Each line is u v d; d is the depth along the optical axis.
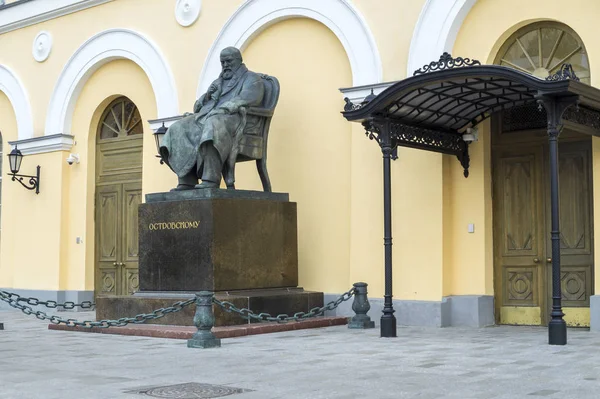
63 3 18.83
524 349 9.81
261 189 15.51
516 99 12.45
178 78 16.81
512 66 13.02
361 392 6.90
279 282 13.66
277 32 15.62
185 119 13.84
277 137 15.41
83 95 18.81
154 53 17.22
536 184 13.09
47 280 18.83
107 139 18.59
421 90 11.54
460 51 13.31
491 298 13.20
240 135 13.62
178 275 12.98
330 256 14.62
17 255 19.47
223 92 13.98
